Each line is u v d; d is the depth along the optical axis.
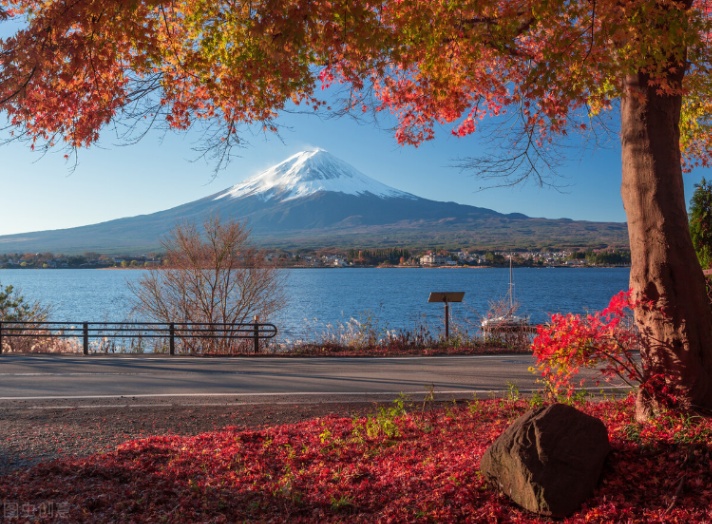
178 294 23.00
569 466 5.25
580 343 6.98
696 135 12.09
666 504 5.05
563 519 5.09
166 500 5.77
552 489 5.14
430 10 6.97
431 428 8.17
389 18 7.39
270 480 6.38
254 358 17.28
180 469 6.60
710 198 13.82
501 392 11.38
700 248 13.77
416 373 13.99
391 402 10.59
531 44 8.54
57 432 8.47
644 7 6.24
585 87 7.52
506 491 5.50
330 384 12.53
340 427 8.49
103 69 7.27
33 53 6.32
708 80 8.20
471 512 5.31
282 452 7.34
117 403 10.58
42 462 6.88
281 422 9.26
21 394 11.38
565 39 6.77
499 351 18.17
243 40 7.69
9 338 20.78
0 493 5.76
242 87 8.04
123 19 6.76
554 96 7.43
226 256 22.77
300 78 7.70
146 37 7.12
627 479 5.47
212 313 22.61
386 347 19.06
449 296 20.09
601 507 5.08
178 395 11.34
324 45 7.07
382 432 8.05
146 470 6.61
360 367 15.10
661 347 6.72
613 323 7.05
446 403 10.29
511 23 7.04
